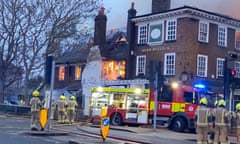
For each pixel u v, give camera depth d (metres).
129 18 37.62
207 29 34.09
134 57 37.22
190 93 24.86
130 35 37.41
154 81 21.09
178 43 33.09
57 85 47.56
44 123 19.36
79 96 41.56
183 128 24.34
